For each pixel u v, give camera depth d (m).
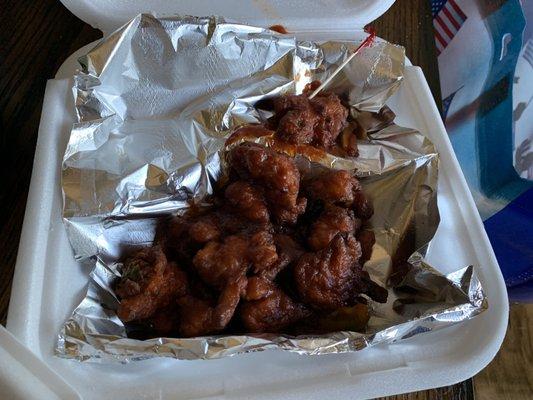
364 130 0.27
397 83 0.27
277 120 0.25
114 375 0.18
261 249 0.20
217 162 0.23
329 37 0.29
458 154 0.33
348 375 0.18
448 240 0.22
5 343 0.15
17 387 0.14
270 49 0.26
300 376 0.18
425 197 0.23
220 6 0.28
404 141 0.25
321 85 0.26
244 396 0.17
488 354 0.19
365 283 0.21
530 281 0.27
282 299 0.20
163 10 0.27
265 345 0.17
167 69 0.25
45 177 0.22
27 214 0.20
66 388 0.15
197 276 0.21
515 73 0.29
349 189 0.22
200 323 0.19
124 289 0.19
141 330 0.20
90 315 0.19
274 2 0.29
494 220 0.29
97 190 0.21
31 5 0.31
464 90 0.34
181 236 0.22
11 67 0.29
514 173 0.28
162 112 0.25
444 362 0.19
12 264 0.23
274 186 0.21
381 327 0.19
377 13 0.29
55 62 0.29
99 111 0.23
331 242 0.21
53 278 0.19
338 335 0.18
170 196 0.22
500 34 0.32
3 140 0.26
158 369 0.18
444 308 0.18
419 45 0.33
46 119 0.23
